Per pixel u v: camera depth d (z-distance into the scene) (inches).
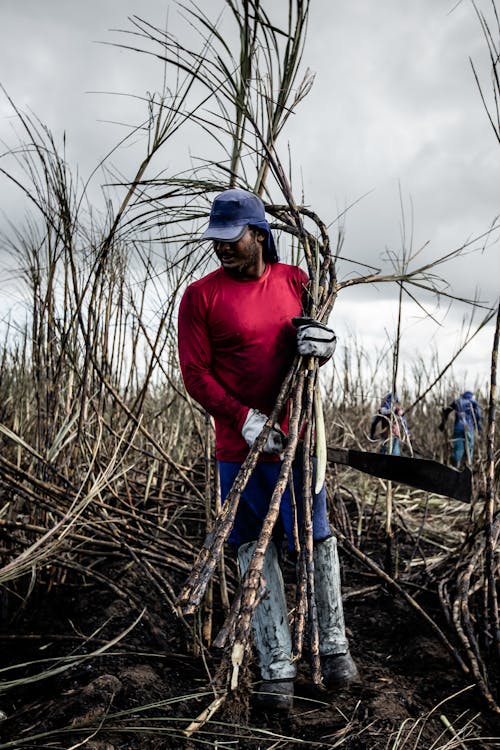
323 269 94.5
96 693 85.3
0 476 104.6
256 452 78.5
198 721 78.9
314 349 83.6
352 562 155.5
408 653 109.3
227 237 84.2
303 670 99.6
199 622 97.5
